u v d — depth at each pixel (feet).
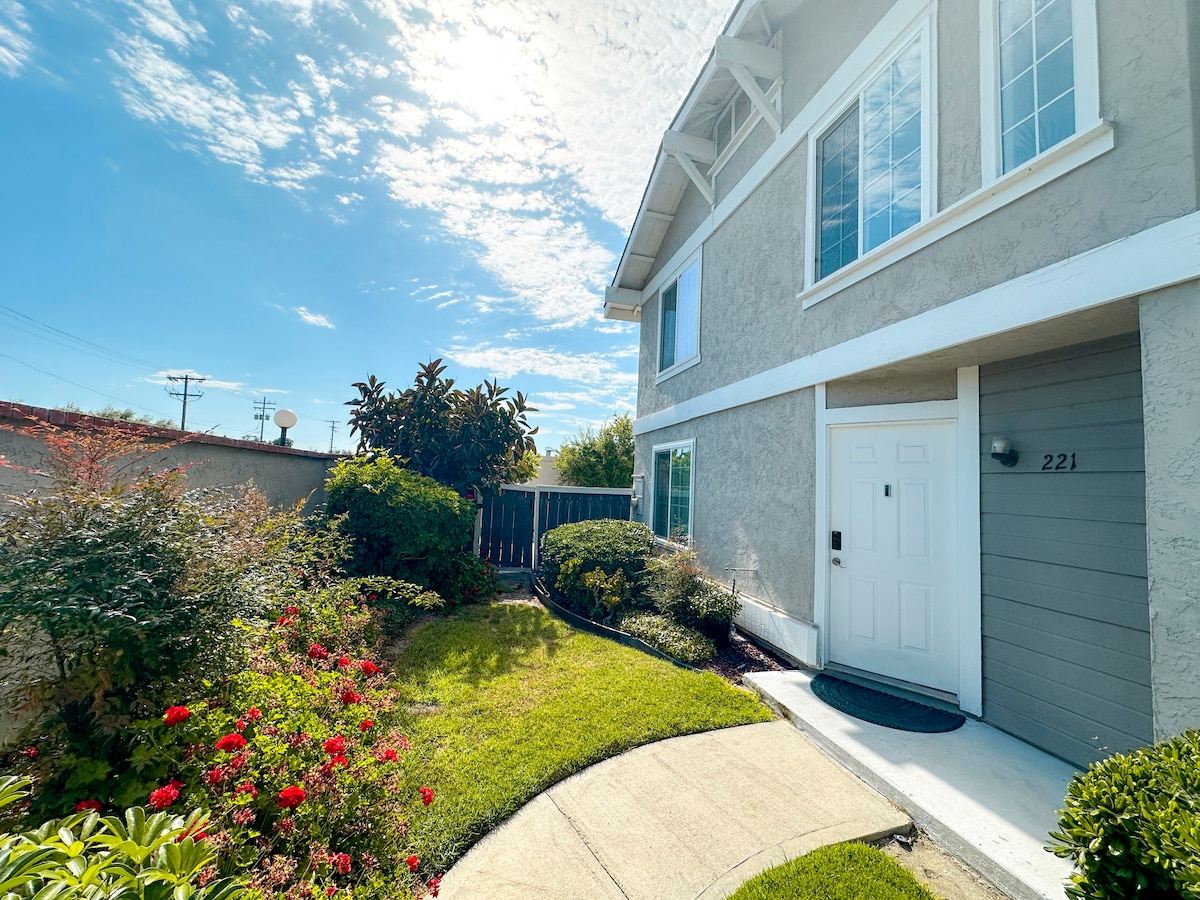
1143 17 8.74
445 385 31.99
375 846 7.84
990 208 11.49
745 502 21.93
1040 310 10.29
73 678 7.85
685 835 9.23
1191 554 7.83
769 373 20.34
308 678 10.75
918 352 13.30
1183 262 8.01
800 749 12.29
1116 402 10.92
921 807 9.73
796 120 19.33
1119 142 9.03
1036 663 12.13
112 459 9.96
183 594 8.18
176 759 7.54
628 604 23.47
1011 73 11.37
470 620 23.18
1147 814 5.24
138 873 4.50
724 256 25.11
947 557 14.67
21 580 7.20
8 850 4.10
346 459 26.55
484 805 9.75
